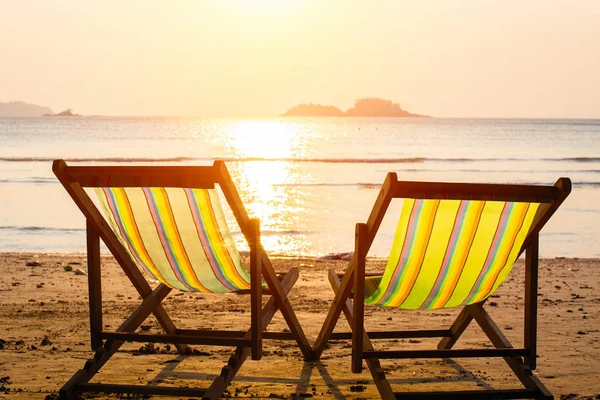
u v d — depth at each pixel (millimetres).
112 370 4070
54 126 107938
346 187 21047
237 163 32250
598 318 5664
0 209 15930
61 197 18016
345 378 3947
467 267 3373
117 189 3336
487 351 3379
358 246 3188
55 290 6961
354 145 52625
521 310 6055
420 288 3494
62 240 12289
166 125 129000
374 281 3977
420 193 3002
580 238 12711
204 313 5781
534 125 128625
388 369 4180
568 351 4594
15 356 4320
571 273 8500
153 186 3189
